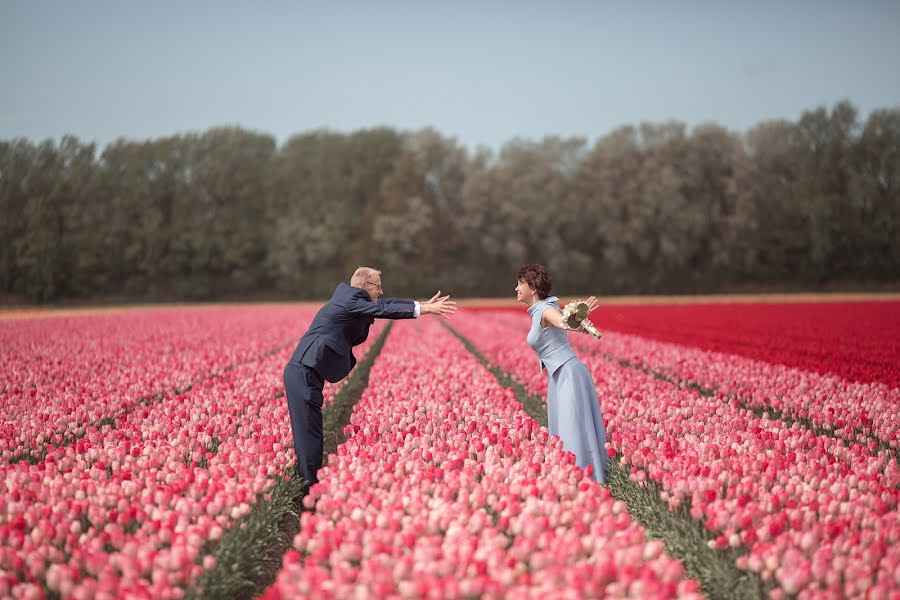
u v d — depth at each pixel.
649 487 5.73
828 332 24.20
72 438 7.88
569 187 77.56
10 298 70.00
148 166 79.12
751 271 74.00
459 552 4.09
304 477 6.66
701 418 8.10
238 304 69.94
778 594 3.81
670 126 77.69
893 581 3.78
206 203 80.88
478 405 8.57
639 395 9.39
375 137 85.81
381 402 9.12
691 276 73.38
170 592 3.89
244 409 9.09
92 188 76.19
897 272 71.69
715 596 4.41
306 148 86.75
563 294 72.31
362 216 79.06
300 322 29.75
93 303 70.94
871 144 71.81
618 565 4.02
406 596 3.67
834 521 4.63
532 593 3.61
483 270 75.25
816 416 8.71
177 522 4.86
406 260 75.31
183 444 6.99
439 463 6.26
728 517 4.64
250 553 4.96
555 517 4.62
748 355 16.19
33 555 4.19
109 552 4.69
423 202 75.06
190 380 11.84
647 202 73.25
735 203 74.38
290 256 74.38
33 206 71.75
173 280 75.69
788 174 77.06
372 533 4.35
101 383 11.12
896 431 7.65
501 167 75.81
